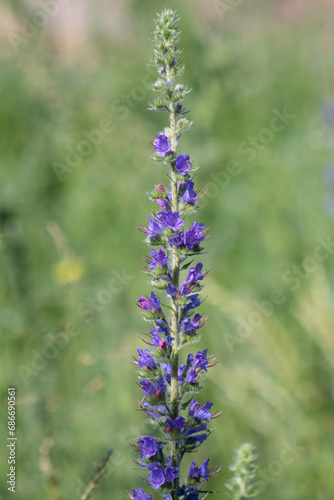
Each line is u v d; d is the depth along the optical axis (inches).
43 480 196.5
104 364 238.7
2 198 279.6
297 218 319.9
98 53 402.9
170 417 116.9
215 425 225.1
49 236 294.7
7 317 245.0
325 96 400.8
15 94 362.0
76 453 213.5
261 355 245.8
